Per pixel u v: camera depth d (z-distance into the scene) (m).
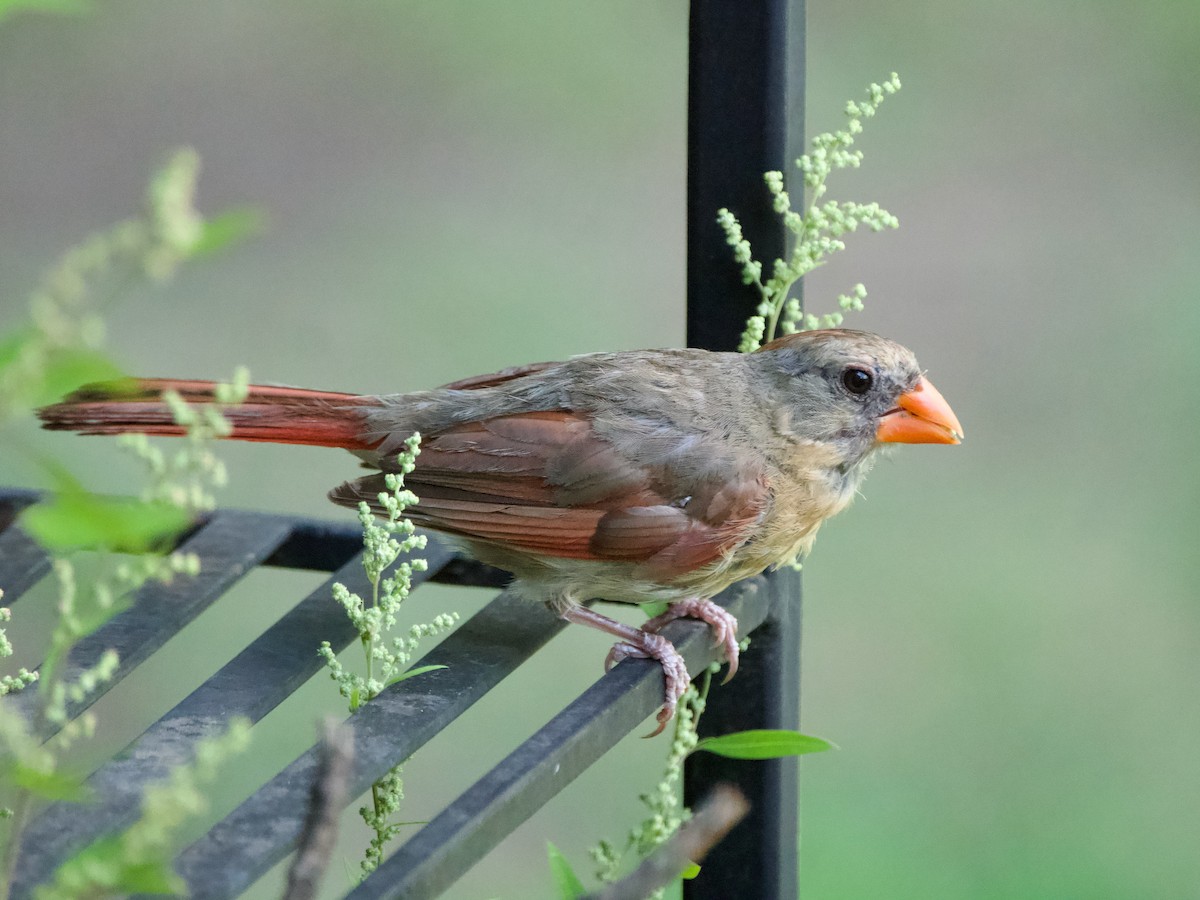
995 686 11.99
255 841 3.79
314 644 5.08
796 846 6.54
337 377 13.81
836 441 6.32
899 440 6.45
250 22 15.80
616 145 15.52
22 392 2.17
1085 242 14.80
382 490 5.87
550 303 14.41
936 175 15.05
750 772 6.34
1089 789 11.59
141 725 11.26
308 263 14.62
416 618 11.09
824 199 14.91
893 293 14.54
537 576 6.12
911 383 6.46
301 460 12.28
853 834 11.13
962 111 15.30
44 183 15.10
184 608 5.31
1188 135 15.16
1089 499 13.31
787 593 6.48
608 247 14.85
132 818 3.90
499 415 6.09
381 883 3.70
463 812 4.02
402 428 6.04
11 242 14.73
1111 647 12.32
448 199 15.21
